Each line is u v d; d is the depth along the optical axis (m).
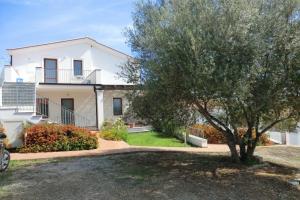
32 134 15.09
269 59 9.50
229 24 8.55
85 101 26.06
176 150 15.89
